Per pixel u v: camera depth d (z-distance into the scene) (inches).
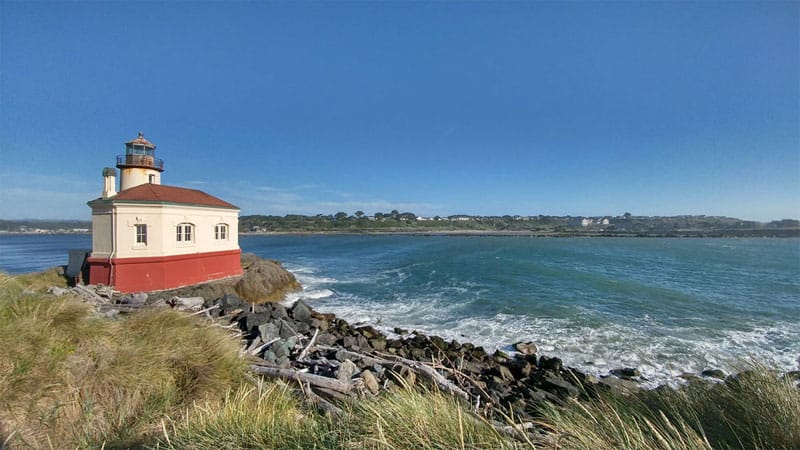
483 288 903.7
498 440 110.0
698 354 451.8
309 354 373.7
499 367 388.5
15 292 261.6
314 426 130.2
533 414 280.7
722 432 131.3
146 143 877.8
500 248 2506.2
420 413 122.7
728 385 165.0
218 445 124.0
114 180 823.1
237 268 827.4
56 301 239.6
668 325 574.2
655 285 941.8
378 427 110.7
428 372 322.7
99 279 604.7
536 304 714.2
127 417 167.2
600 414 129.8
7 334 181.9
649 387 362.0
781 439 121.1
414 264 1485.0
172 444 132.1
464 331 551.2
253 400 189.0
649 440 111.5
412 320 621.0
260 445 120.5
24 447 142.5
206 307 557.6
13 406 151.3
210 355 222.1
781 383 147.8
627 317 621.0
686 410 147.5
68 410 161.2
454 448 105.8
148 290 626.2
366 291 900.6
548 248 2508.6
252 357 295.6
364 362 352.5
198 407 164.2
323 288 936.9
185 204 689.6
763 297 797.2
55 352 184.1
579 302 734.5
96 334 213.8
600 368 413.7
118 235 611.5
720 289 893.2
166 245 653.3
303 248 2659.9
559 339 508.7
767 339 508.4
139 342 219.9
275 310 572.7
